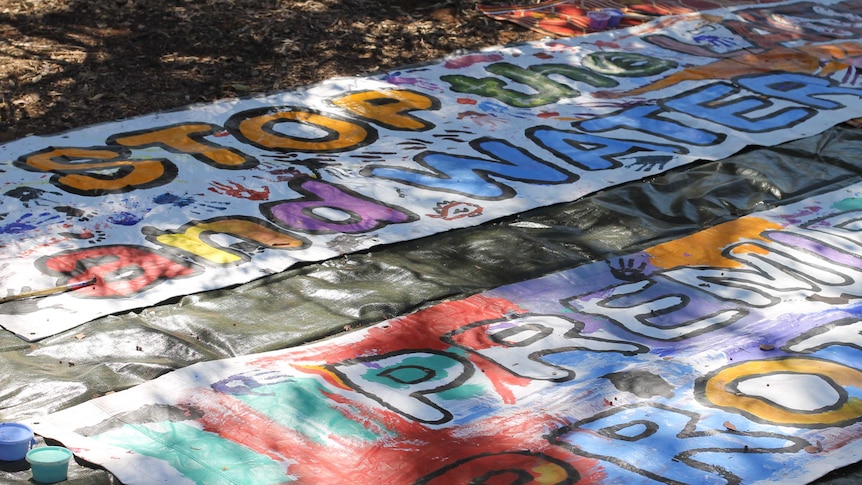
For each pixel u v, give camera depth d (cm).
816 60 960
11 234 594
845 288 577
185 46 891
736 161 742
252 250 593
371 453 423
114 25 922
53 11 938
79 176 666
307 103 805
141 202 641
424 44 943
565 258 600
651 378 483
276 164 704
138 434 427
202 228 615
